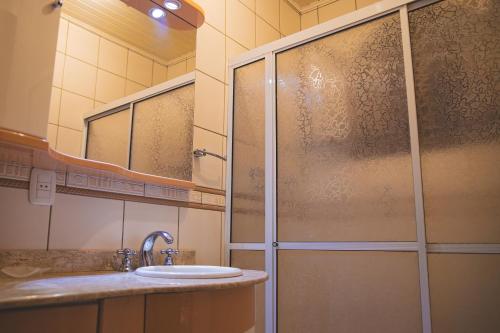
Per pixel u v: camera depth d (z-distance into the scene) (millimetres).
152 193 1578
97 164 1262
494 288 1215
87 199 1343
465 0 1395
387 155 1484
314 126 1711
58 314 694
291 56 1849
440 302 1294
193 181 1788
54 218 1246
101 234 1370
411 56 1468
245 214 1890
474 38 1357
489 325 1206
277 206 1763
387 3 1561
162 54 1732
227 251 1899
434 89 1410
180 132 1765
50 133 1301
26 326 655
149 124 1626
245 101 2004
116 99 1521
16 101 976
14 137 940
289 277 1674
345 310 1502
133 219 1488
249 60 2006
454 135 1348
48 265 1199
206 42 1982
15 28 995
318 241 1612
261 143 1894
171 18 1793
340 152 1613
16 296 651
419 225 1357
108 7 1542
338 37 1700
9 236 1137
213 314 932
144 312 822
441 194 1343
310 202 1664
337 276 1544
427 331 1295
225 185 1969
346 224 1549
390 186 1459
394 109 1493
